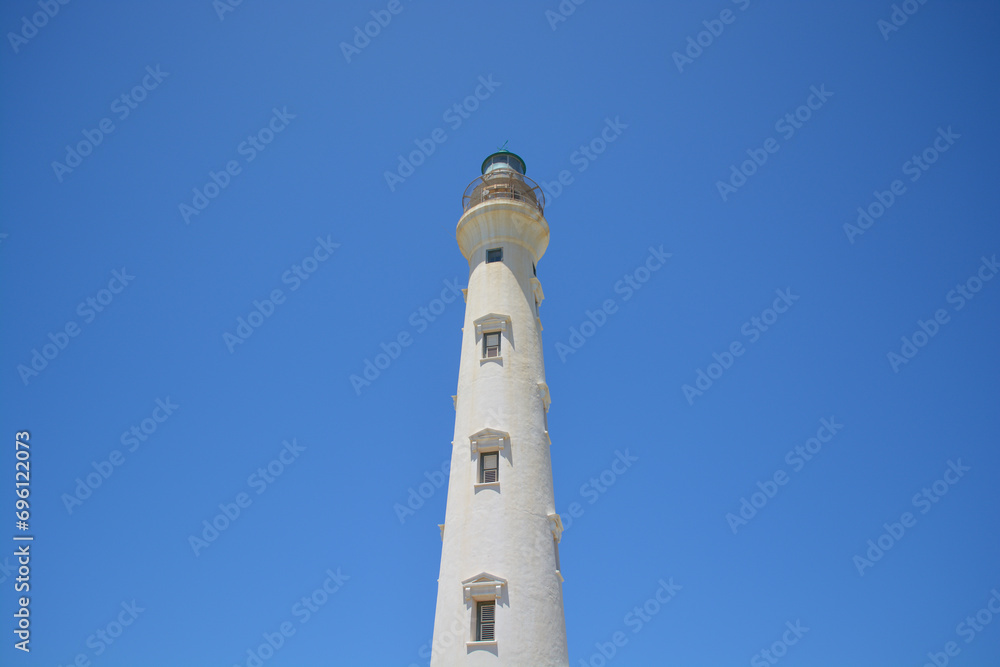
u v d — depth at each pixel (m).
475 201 49.53
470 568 34.41
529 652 32.00
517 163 53.38
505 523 35.38
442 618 34.00
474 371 41.47
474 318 43.66
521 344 42.38
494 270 45.25
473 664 31.80
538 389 41.34
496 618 32.69
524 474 37.41
